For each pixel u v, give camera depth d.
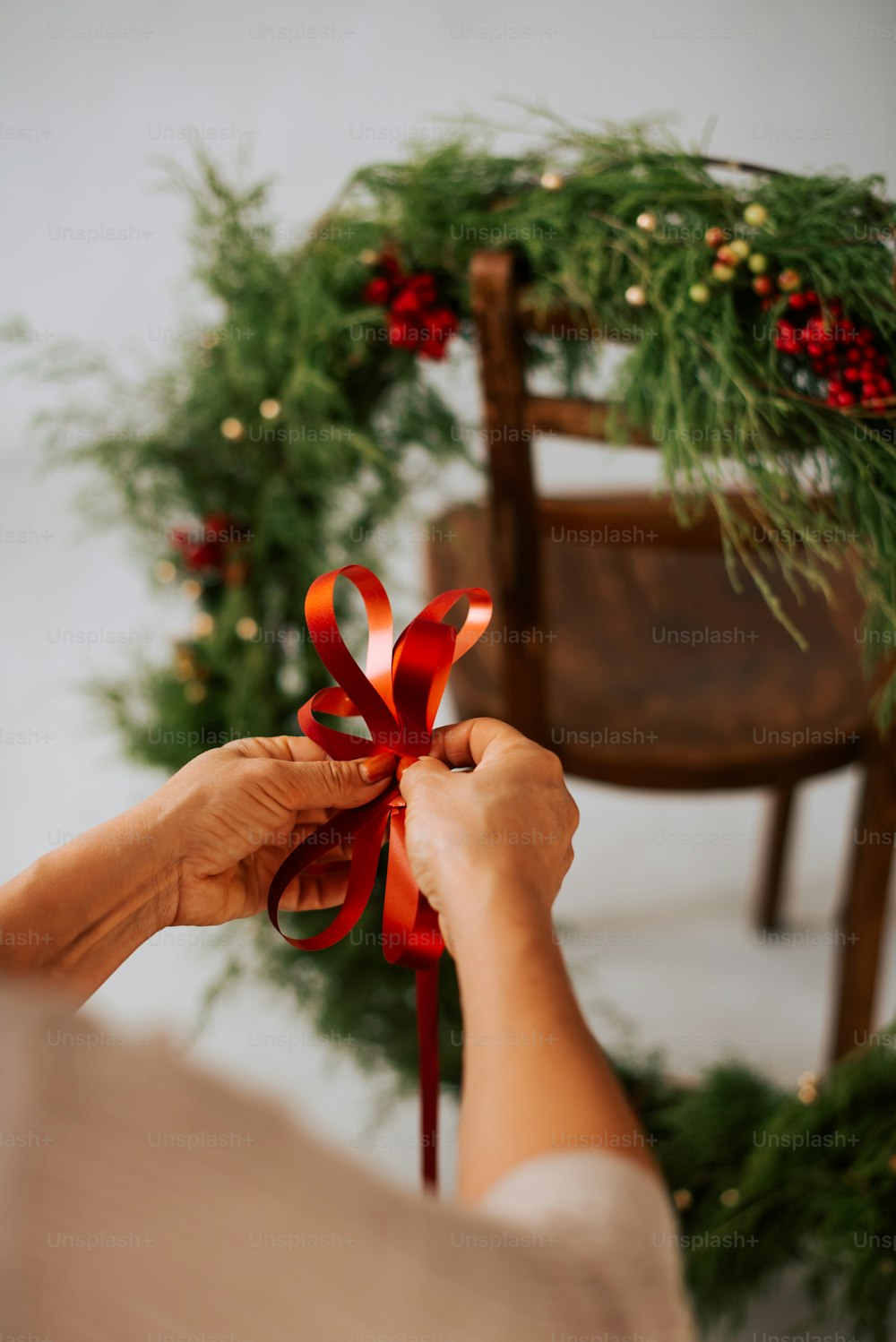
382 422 1.54
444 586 1.73
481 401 1.33
